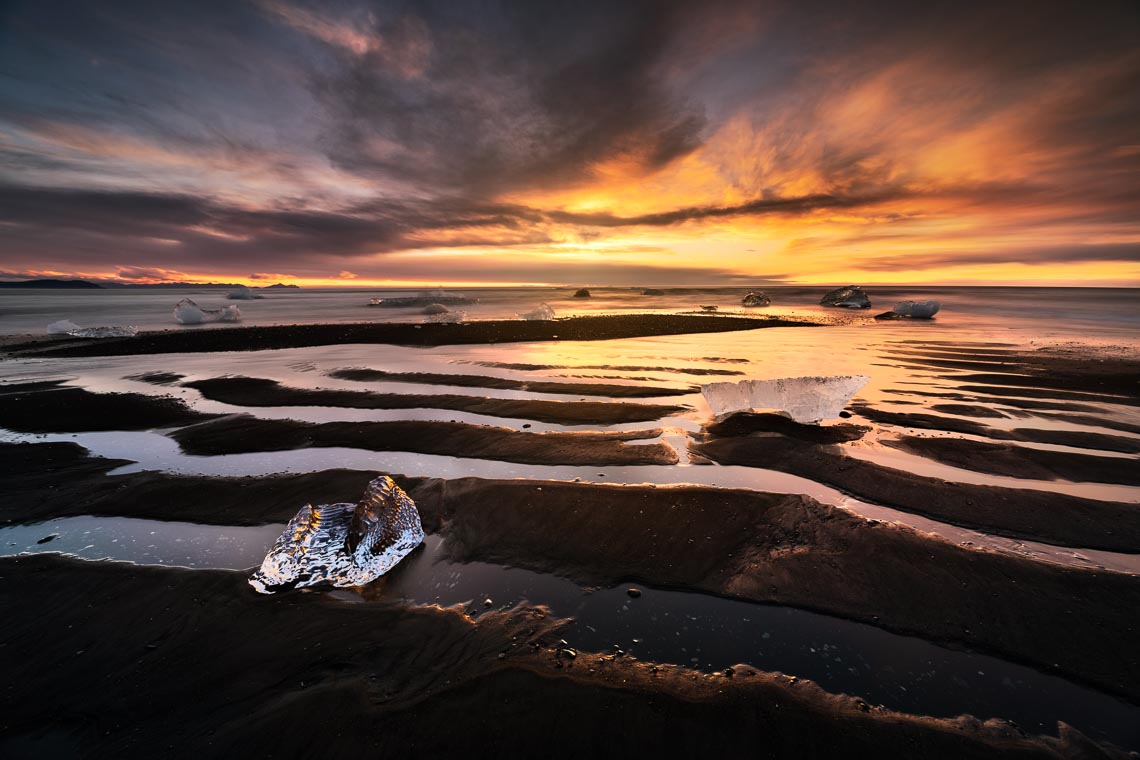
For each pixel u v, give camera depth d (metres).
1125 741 0.93
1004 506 1.82
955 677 1.08
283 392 3.61
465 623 1.26
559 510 1.83
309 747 0.93
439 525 1.77
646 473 2.19
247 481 2.10
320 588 1.41
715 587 1.40
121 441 2.64
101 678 1.10
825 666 1.12
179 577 1.46
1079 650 1.14
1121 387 3.60
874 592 1.36
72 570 1.49
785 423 2.81
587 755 0.90
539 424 2.87
